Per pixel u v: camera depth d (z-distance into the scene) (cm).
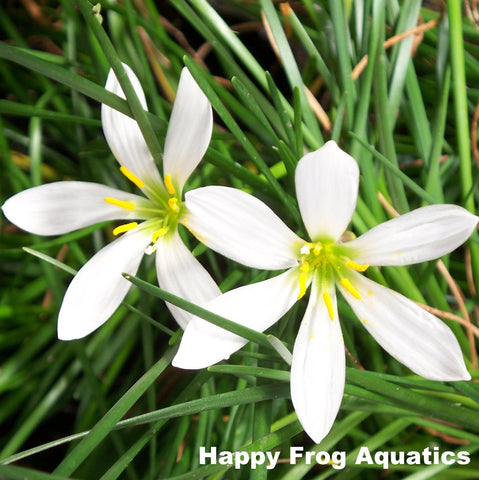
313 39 35
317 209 28
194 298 29
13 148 38
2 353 36
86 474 33
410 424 32
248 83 32
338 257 29
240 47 32
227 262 33
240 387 31
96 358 34
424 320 28
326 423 27
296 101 28
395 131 36
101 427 27
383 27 32
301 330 28
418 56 35
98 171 35
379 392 29
